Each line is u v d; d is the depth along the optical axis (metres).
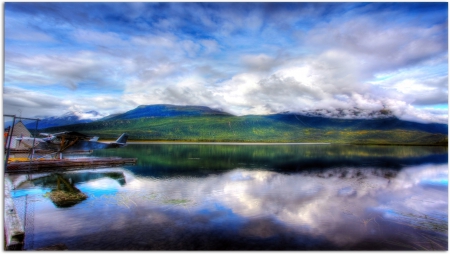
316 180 27.22
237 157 54.44
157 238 11.66
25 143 38.22
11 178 26.48
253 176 29.55
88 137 42.12
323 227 13.27
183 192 20.86
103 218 14.23
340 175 31.06
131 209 15.95
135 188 22.27
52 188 21.91
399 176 30.94
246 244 11.20
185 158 50.75
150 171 32.66
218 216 14.76
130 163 40.44
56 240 11.38
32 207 16.17
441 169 37.81
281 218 14.55
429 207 17.28
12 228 10.82
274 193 20.83
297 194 20.58
